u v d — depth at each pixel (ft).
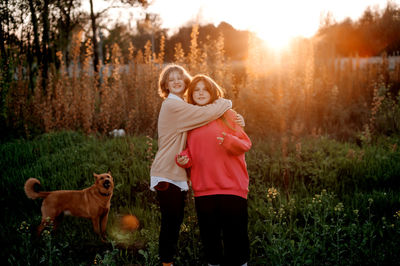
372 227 11.43
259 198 14.78
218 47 23.03
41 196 12.14
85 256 11.28
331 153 18.44
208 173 8.97
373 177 16.11
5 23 25.29
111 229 12.75
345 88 28.91
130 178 16.10
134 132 23.17
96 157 18.13
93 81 26.66
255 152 18.29
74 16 33.73
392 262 9.59
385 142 20.75
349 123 25.21
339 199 14.67
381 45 51.57
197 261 10.62
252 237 11.67
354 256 9.83
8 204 14.76
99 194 11.93
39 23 27.35
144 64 26.16
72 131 21.81
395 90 29.35
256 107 20.95
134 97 25.43
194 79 10.18
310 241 11.32
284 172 16.33
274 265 9.71
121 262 10.82
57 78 25.39
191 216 12.01
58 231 12.60
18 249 11.18
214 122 9.50
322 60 32.50
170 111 9.77
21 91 24.29
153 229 11.66
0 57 23.56
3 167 17.52
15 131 22.94
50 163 17.35
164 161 9.67
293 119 23.04
